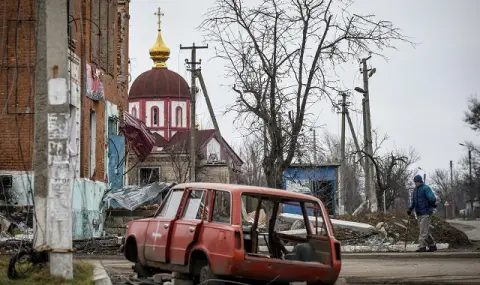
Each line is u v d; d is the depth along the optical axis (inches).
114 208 1389.0
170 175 3034.0
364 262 938.7
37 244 574.9
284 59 1009.5
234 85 1023.6
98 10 1384.1
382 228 1254.9
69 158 569.0
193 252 594.9
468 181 4392.2
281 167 1005.8
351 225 1264.8
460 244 1253.1
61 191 564.1
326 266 590.2
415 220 1293.1
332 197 1999.3
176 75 3850.9
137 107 3806.6
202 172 3093.0
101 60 1411.2
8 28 1132.5
